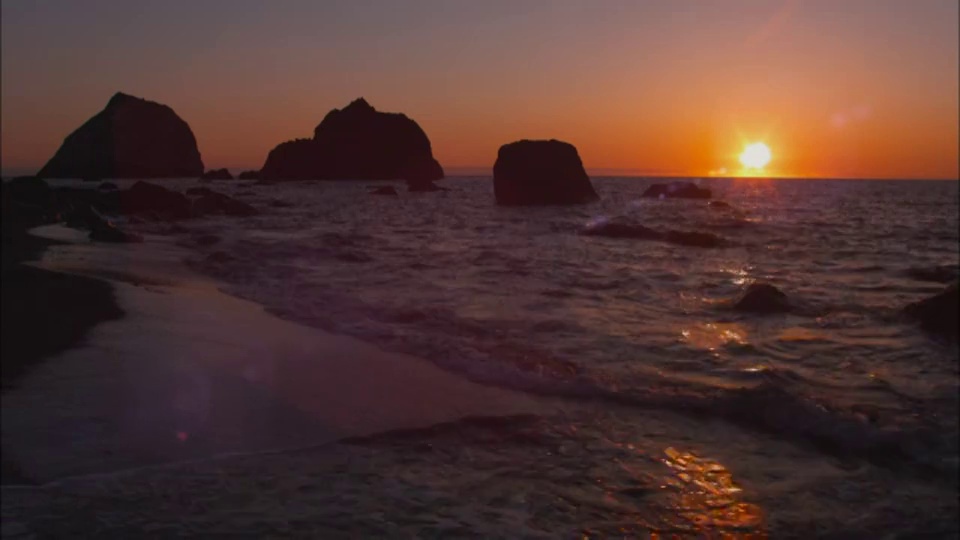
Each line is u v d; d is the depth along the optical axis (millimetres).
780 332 7824
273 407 5062
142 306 8367
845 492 3900
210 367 5969
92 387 5305
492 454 4344
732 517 3611
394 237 18297
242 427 4664
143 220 22344
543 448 4449
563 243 17109
